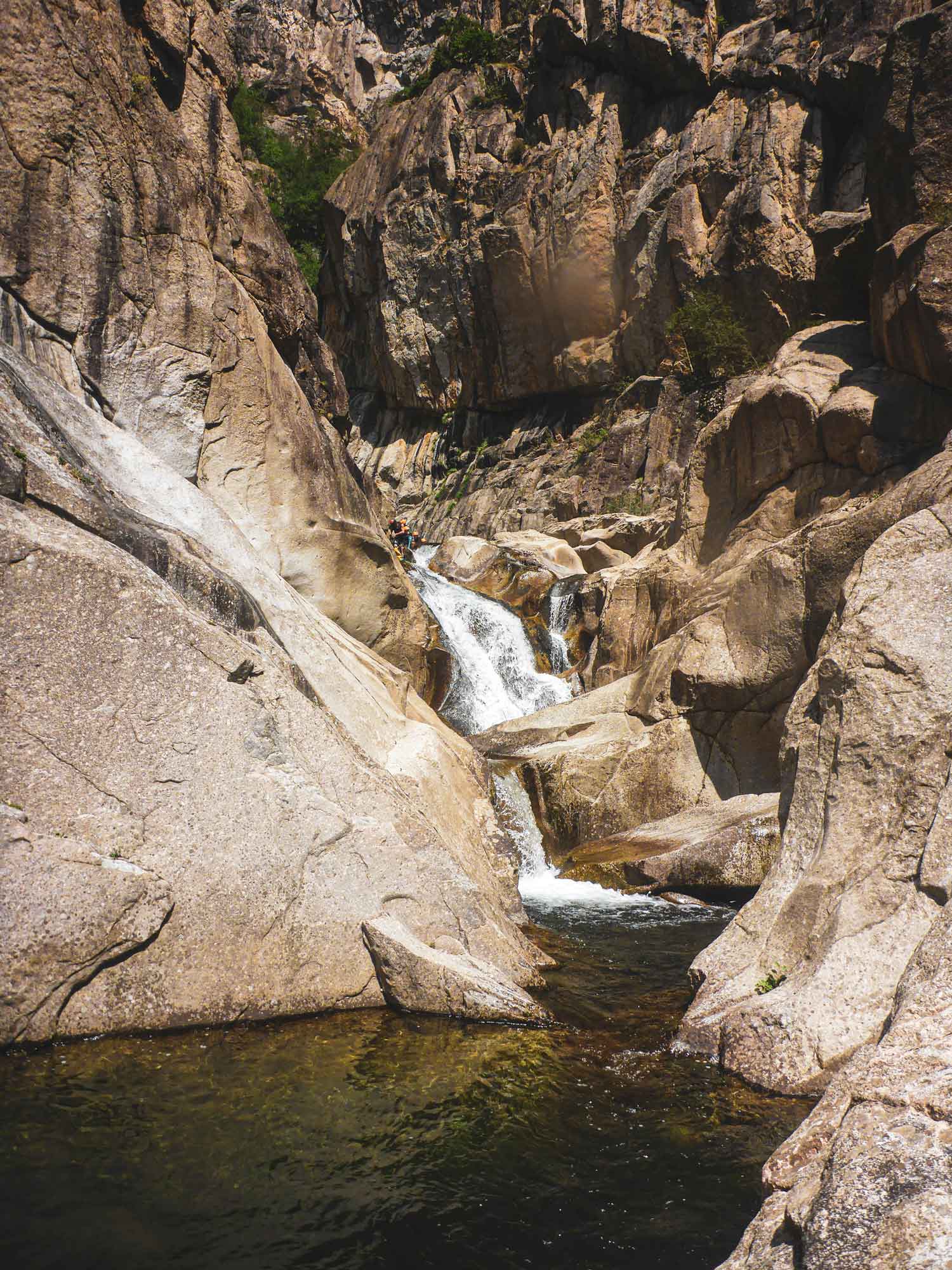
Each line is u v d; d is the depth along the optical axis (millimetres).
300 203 44344
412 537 28609
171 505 9141
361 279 40438
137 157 9914
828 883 6531
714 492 17312
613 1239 4352
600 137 33438
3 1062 5617
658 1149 5152
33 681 6258
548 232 33625
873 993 5863
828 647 7727
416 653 13547
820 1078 5777
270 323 11961
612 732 15383
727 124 30531
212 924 6383
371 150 41375
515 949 8195
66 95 9188
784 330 28047
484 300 35625
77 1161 4691
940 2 27109
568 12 34438
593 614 19547
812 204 28062
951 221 13430
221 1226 4301
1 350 8172
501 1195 4672
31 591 6320
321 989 6684
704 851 11641
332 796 7098
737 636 14203
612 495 28844
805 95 29109
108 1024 6035
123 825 6305
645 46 32406
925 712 6625
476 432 37000
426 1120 5367
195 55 11180
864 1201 3014
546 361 34750
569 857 13445
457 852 9008
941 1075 3418
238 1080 5656
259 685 7035
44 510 6824
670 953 9164
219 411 10664
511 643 19312
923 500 11789
